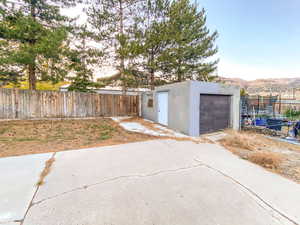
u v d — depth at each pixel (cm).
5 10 812
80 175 276
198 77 1232
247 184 258
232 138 537
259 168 327
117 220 172
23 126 701
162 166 324
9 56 796
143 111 1162
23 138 519
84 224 165
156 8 1016
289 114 922
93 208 191
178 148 453
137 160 353
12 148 416
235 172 304
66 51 930
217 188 243
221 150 448
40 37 873
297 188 249
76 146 450
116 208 191
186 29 1044
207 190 237
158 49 1081
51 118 970
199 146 480
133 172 293
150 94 1020
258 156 371
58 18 970
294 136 643
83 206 194
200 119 645
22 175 271
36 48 798
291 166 344
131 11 1049
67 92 1023
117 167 313
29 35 863
